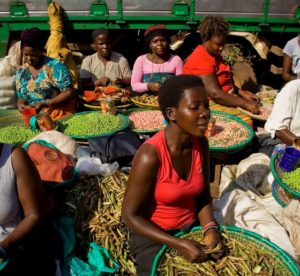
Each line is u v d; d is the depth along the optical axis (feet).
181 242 7.12
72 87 14.61
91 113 14.15
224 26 13.89
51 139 11.07
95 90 16.08
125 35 19.94
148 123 13.47
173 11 18.20
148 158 7.06
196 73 14.57
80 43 20.61
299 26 18.42
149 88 15.66
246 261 7.20
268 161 11.59
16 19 18.69
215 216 9.36
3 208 7.28
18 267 7.52
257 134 13.67
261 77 21.15
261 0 17.84
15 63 15.94
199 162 7.54
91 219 8.98
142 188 7.25
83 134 12.34
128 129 12.82
